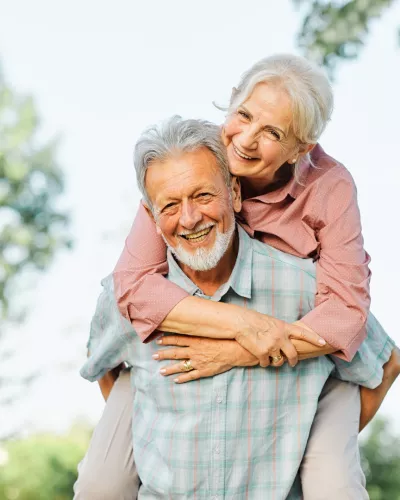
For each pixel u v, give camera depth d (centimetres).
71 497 975
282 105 281
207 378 299
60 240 1136
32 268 1120
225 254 303
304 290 305
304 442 301
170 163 281
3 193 1132
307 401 304
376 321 329
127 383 337
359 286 297
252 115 283
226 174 289
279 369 301
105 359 321
